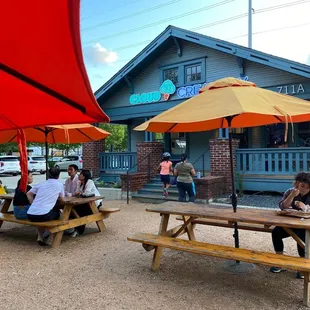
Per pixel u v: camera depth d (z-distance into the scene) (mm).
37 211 5551
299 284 3889
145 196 10953
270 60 10398
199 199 9523
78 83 2201
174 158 14789
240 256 3555
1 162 24875
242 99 3684
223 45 11367
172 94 13172
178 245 4016
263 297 3541
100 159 14992
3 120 3484
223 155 10617
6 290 3791
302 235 4070
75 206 6461
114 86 14398
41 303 3451
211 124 5359
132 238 4359
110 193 12219
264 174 10297
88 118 2910
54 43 1905
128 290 3746
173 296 3578
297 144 12055
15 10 1718
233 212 4438
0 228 7008
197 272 4320
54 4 1656
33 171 26188
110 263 4691
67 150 39219
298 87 10547
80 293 3680
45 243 5691
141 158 12664
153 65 13969
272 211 4508
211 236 6152
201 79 12664
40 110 3043
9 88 2639
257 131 12742
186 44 13070
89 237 6180
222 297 3545
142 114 14023
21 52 2057
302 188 4141
